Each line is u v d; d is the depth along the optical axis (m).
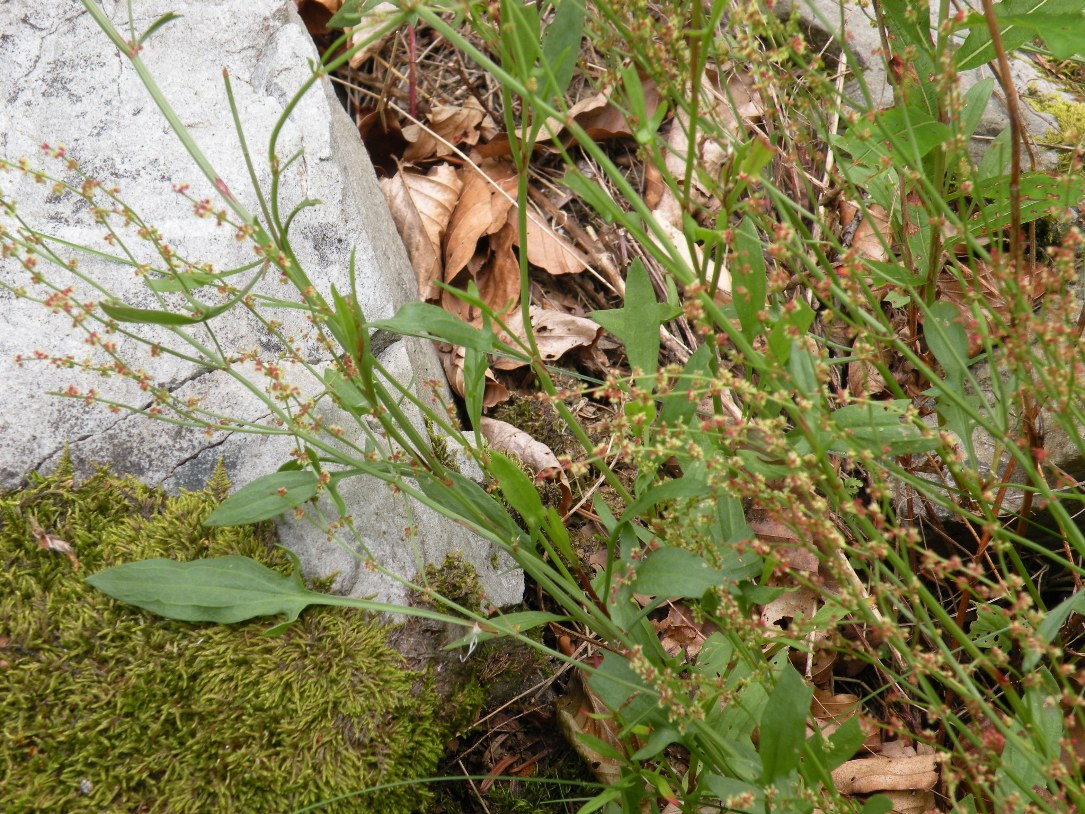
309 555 0.27
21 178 0.30
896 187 0.31
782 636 0.24
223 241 0.30
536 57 0.21
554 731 0.32
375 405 0.24
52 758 0.24
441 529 0.30
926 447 0.23
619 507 0.36
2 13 0.32
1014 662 0.29
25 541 0.26
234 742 0.25
